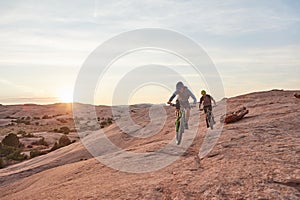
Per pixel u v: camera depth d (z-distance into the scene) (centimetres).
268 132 980
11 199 807
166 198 517
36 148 3888
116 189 587
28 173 1475
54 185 797
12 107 11781
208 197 501
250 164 636
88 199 554
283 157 674
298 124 1088
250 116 1416
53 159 1772
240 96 2366
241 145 830
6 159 2833
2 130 6372
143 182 612
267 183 531
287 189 505
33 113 10638
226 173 595
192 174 626
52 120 8719
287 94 2227
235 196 493
